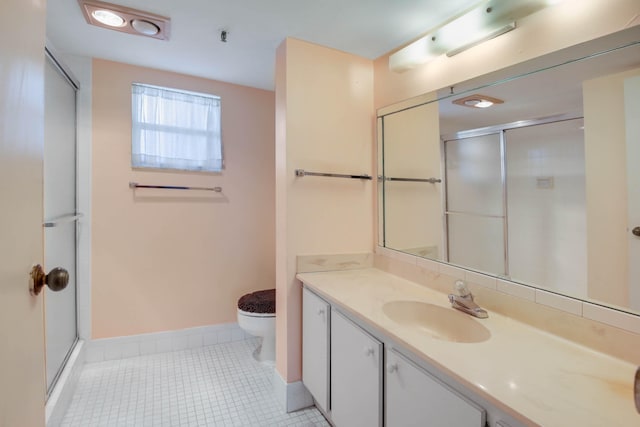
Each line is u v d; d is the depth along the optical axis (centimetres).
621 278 103
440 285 165
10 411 62
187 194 261
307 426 178
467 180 155
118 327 244
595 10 109
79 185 229
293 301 195
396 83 197
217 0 156
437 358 98
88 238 233
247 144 282
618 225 105
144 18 172
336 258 204
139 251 248
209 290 271
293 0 155
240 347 268
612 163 106
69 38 200
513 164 135
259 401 199
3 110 59
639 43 99
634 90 101
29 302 72
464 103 155
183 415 184
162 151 252
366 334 135
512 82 134
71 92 219
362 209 213
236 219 279
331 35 187
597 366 95
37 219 77
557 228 120
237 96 277
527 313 125
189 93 260
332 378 162
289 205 192
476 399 90
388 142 204
